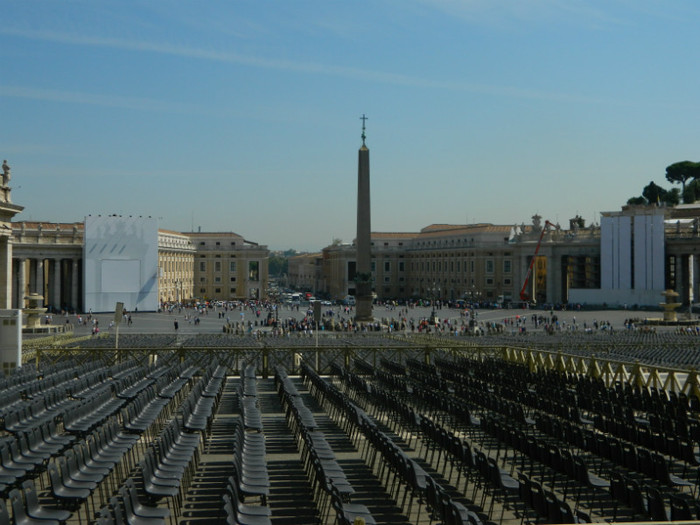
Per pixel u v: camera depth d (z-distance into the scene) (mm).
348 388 38094
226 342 71312
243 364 42406
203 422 23281
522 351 47438
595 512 18016
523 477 15930
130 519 13836
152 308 150375
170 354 50281
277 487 19828
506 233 196750
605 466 21312
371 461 23266
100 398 25531
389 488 20234
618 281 153125
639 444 22078
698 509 14156
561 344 62281
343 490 16656
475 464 19109
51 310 149375
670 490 18938
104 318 134125
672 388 31062
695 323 112812
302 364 44719
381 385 38625
